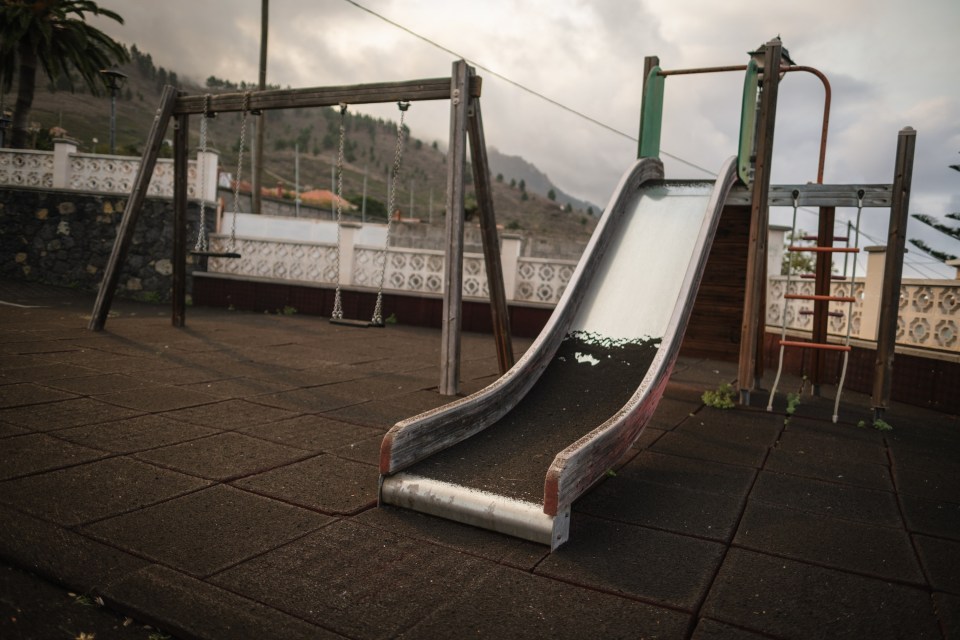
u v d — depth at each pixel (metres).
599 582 2.70
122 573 2.48
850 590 2.73
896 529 3.49
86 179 14.96
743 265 8.53
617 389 4.59
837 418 6.52
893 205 6.29
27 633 2.08
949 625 2.46
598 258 6.12
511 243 13.01
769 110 6.61
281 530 3.00
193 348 8.32
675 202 6.91
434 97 6.76
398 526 3.15
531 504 3.10
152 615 2.21
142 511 3.08
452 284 6.49
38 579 2.42
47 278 15.02
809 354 9.45
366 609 2.36
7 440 3.97
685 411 6.48
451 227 6.47
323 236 18.48
